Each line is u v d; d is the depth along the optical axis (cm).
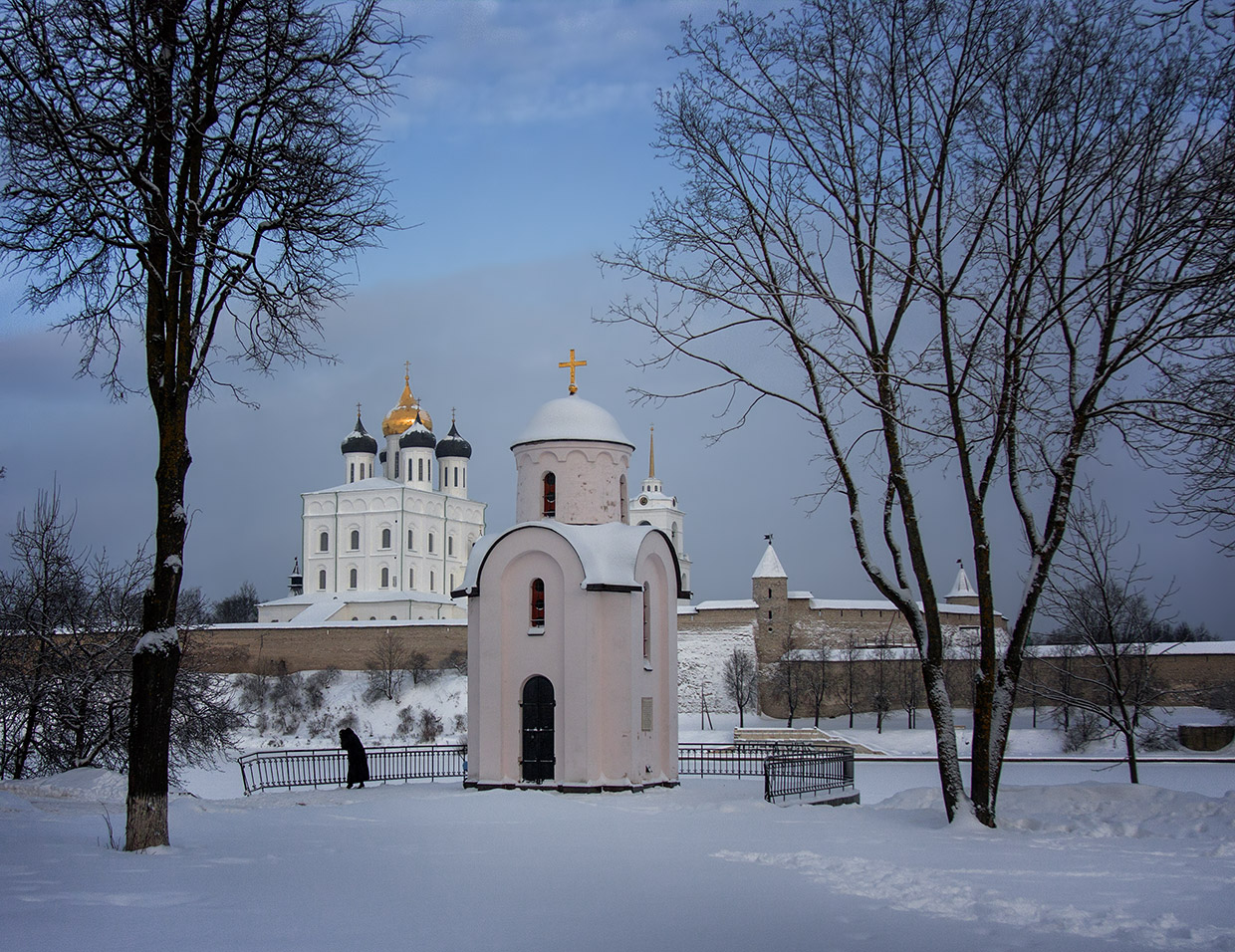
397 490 12356
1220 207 1761
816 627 9706
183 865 1472
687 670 9631
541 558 3145
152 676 1702
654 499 13275
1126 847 1723
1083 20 2027
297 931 1060
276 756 3791
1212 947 1027
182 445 1797
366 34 1911
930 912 1200
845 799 2889
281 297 1948
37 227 1820
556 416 3347
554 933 1070
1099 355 2055
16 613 3397
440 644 9081
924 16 2098
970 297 2044
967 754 6356
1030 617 2109
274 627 9444
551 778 3092
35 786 2656
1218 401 1906
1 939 998
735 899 1272
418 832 1972
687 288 2252
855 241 2167
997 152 2109
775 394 2242
